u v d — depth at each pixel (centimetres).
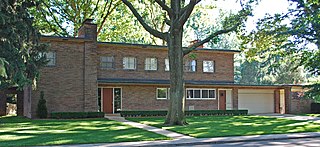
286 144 1299
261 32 2569
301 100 3412
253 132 1636
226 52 3300
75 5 3731
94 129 1748
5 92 2972
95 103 2658
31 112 2495
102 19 3888
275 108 3528
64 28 3872
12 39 1622
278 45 2780
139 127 1869
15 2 1736
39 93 2512
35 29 1898
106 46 2892
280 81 5316
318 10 2405
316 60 2803
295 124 2069
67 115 2452
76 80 2628
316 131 1717
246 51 2669
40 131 1652
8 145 1220
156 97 3003
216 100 3222
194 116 2794
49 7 3669
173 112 1977
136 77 2973
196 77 3191
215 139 1410
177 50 2019
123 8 3819
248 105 3441
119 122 2152
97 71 2842
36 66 1884
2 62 982
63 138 1400
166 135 1528
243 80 6462
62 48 2605
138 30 4034
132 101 2925
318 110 3347
